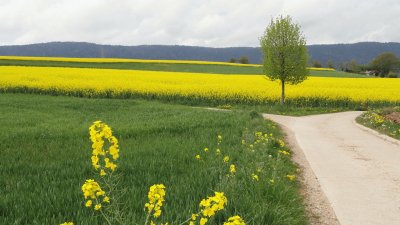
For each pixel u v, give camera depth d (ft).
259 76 186.50
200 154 30.63
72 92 114.73
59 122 55.11
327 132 54.90
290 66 103.35
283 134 51.37
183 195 19.30
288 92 114.62
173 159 28.43
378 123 61.00
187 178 22.41
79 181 22.06
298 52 103.71
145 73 181.27
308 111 100.22
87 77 150.30
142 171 24.79
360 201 22.68
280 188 21.71
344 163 33.01
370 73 431.02
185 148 33.22
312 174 29.22
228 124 52.49
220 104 111.45
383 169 30.76
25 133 41.52
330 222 19.52
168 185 21.30
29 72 156.35
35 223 15.34
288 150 38.34
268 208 18.34
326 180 27.37
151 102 100.37
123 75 162.81
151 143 36.29
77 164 26.40
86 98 104.73
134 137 41.60
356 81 175.32
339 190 24.91
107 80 139.13
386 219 19.85
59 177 22.99
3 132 42.01
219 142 35.40
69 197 18.49
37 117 59.88
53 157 29.76
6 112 65.92
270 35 104.32
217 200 11.10
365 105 111.86
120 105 86.89
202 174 23.58
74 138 39.91
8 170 25.11
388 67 420.36
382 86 154.61
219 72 245.04
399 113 75.20
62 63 239.91
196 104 111.86
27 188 20.53
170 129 46.26
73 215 16.57
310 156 36.06
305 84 154.81
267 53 105.40
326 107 110.01
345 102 111.96
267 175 24.53
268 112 97.14
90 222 15.43
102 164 25.80
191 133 44.39
